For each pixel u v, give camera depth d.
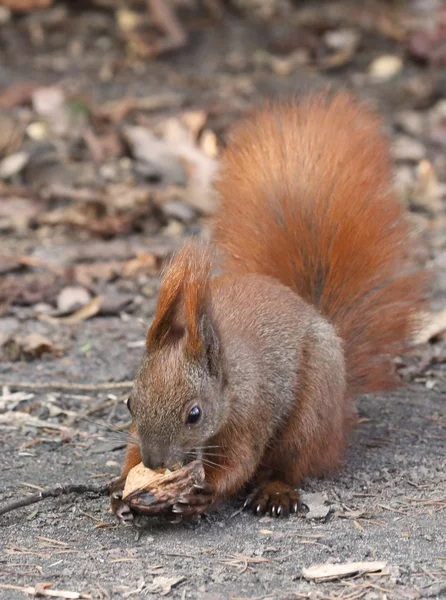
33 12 22.48
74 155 17.33
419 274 10.16
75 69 20.75
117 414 10.24
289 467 8.84
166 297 7.74
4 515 8.20
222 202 10.12
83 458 9.33
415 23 22.92
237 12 22.95
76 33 22.06
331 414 8.88
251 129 10.30
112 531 7.99
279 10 23.14
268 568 7.25
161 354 7.75
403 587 6.91
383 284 9.93
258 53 21.83
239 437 8.31
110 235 15.34
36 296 13.15
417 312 10.09
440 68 21.25
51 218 15.58
